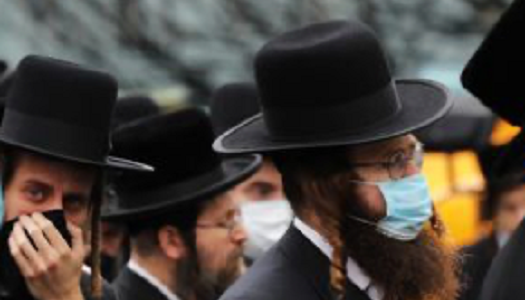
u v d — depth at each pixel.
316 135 10.39
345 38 10.35
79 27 35.34
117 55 35.41
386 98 10.42
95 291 11.00
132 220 13.47
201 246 13.38
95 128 10.64
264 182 17.33
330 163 10.41
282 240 10.70
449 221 19.56
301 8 37.16
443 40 37.59
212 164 13.52
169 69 35.72
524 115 10.55
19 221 10.41
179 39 36.25
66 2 35.44
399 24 37.38
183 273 13.39
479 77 10.51
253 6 37.25
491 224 17.67
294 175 10.53
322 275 10.39
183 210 13.38
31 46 34.34
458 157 20.09
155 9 36.34
